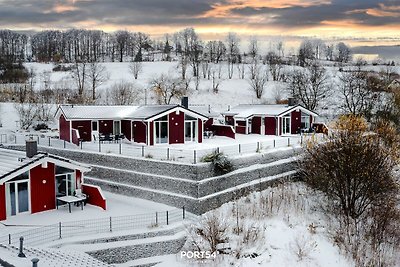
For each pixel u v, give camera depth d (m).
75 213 23.84
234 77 97.44
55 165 24.50
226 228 22.80
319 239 24.20
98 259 19.50
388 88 66.69
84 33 146.75
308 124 47.41
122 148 33.47
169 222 23.17
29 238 19.69
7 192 22.66
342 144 28.55
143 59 127.50
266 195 28.23
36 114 56.91
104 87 82.00
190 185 25.50
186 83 80.88
